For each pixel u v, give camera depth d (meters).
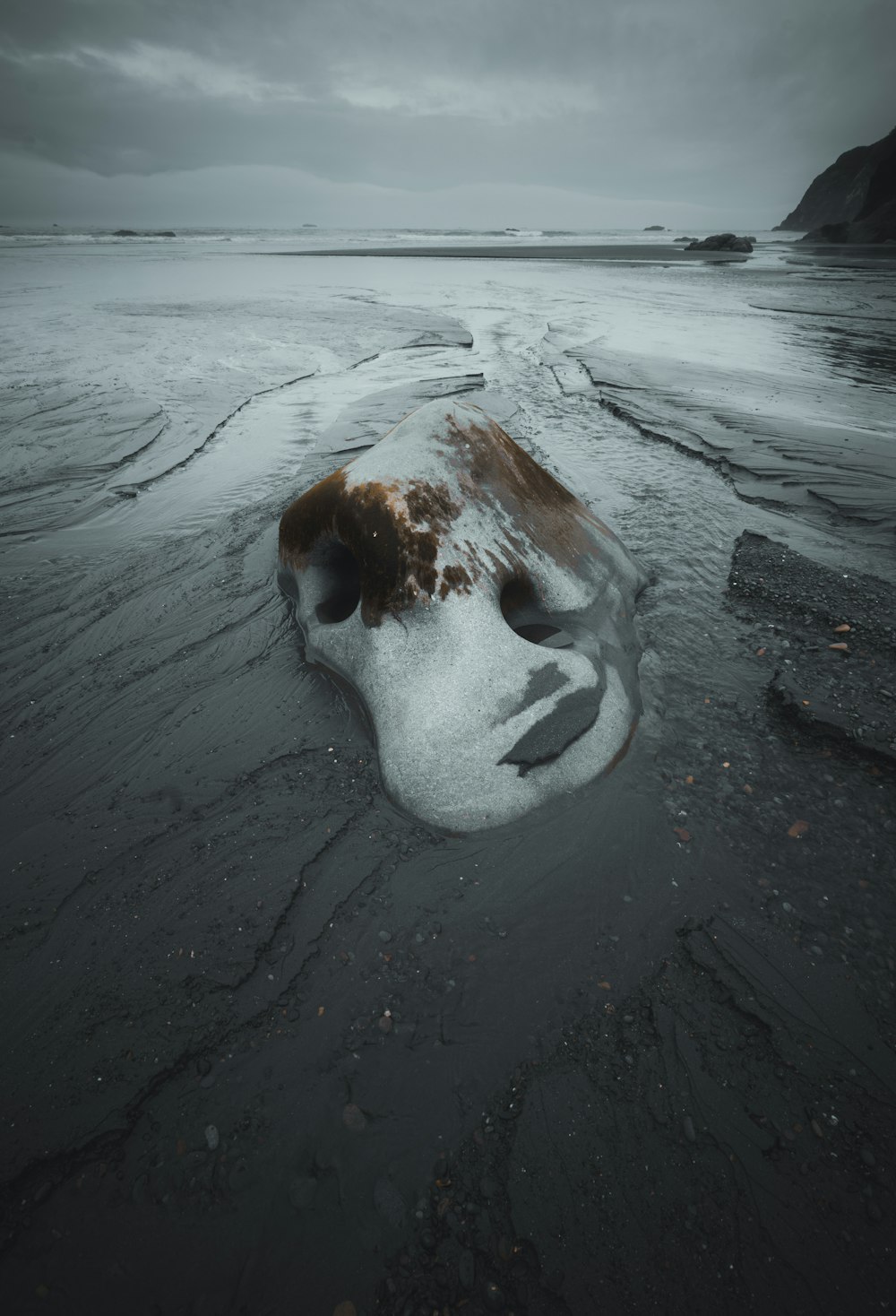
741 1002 2.39
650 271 32.34
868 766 3.36
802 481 6.94
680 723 3.69
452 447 4.15
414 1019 2.37
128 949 2.61
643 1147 2.02
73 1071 2.23
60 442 8.37
